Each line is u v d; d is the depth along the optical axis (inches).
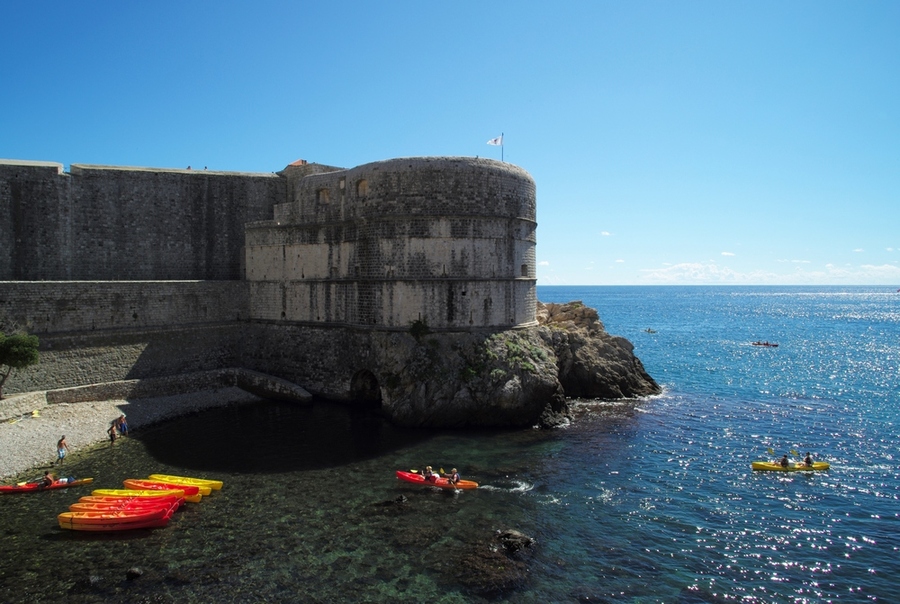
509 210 1999.3
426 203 1898.4
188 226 2261.3
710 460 1587.1
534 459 1544.0
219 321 2186.3
